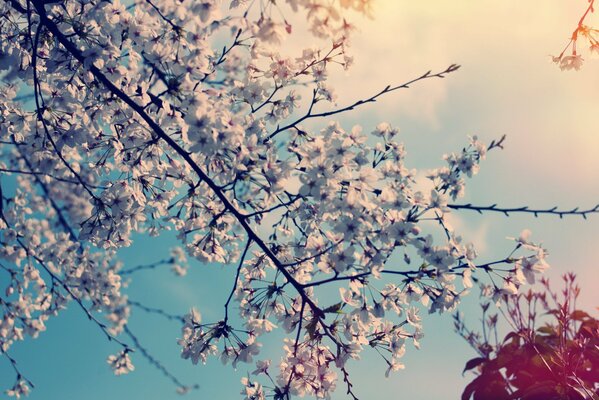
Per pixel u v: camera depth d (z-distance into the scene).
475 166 5.03
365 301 4.95
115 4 5.23
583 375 5.06
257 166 4.85
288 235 5.80
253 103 5.68
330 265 4.84
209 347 5.24
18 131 6.25
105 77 5.16
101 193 5.61
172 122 5.16
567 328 5.34
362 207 4.64
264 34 4.29
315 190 4.61
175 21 5.13
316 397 5.16
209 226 5.47
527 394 4.71
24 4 5.66
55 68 5.29
